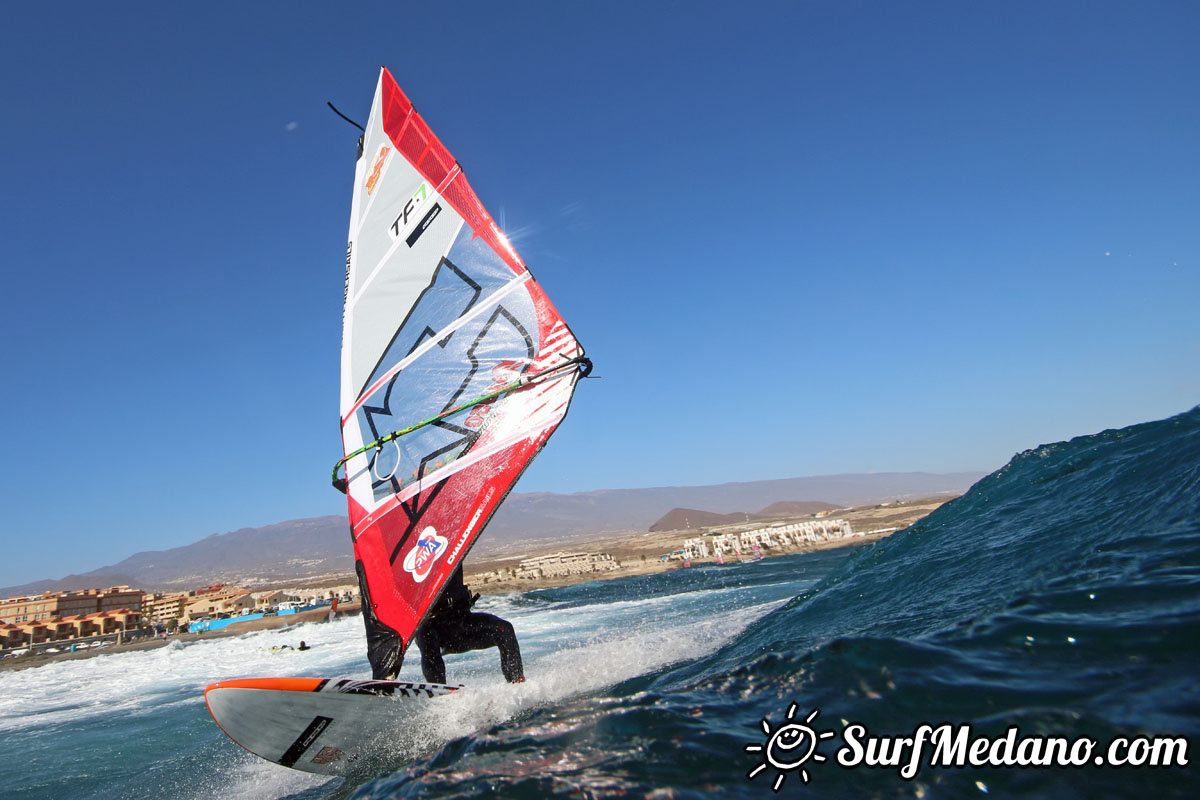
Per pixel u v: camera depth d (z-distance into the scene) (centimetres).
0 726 1087
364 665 1263
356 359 562
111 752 741
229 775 517
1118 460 591
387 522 488
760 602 1240
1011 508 648
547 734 279
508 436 465
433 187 562
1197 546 324
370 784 284
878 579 628
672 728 258
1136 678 219
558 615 1841
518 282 504
